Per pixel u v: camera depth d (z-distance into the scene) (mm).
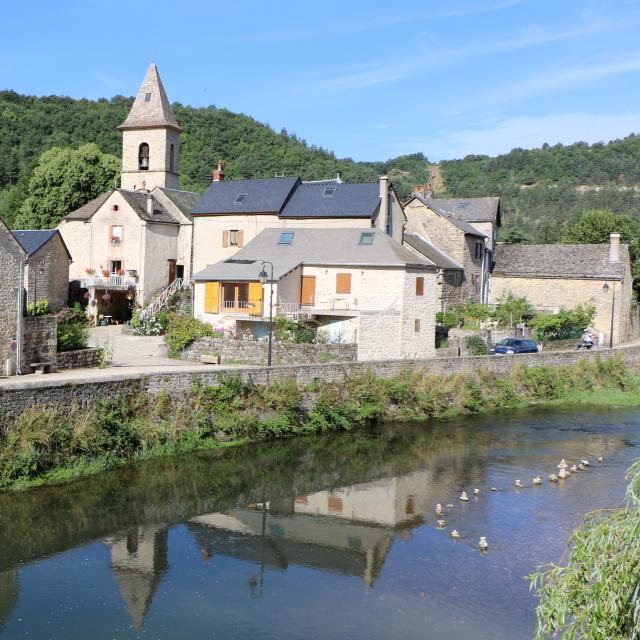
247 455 25016
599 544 8523
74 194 60062
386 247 37906
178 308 43781
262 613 13703
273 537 17656
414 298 37281
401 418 31250
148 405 24516
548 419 32375
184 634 12891
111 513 18891
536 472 23625
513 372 36656
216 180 49344
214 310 38094
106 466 22219
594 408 35281
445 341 40469
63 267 44000
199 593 14539
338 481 22531
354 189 44219
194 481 21922
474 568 15828
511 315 47625
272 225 44438
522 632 13023
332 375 30047
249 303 37406
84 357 30094
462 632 13023
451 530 18219
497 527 18375
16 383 20812
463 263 49938
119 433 23094
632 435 29250
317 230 40906
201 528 18156
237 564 16000
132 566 15766
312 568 15844
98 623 13219
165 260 47812
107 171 63031
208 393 26031
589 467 24281
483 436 28781
